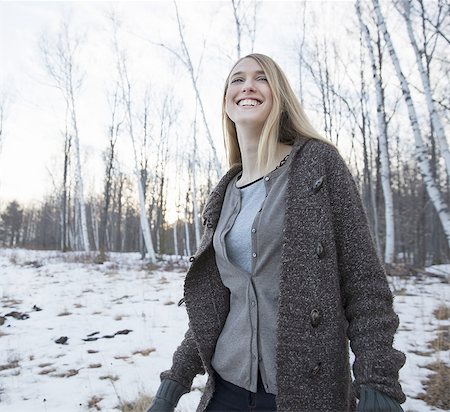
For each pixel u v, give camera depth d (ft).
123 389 12.21
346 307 3.09
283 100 4.10
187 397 11.19
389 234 36.99
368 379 2.66
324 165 3.36
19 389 12.42
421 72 26.45
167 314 21.65
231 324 3.83
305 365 2.92
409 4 27.27
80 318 21.33
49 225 194.29
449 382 10.97
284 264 3.17
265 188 3.81
